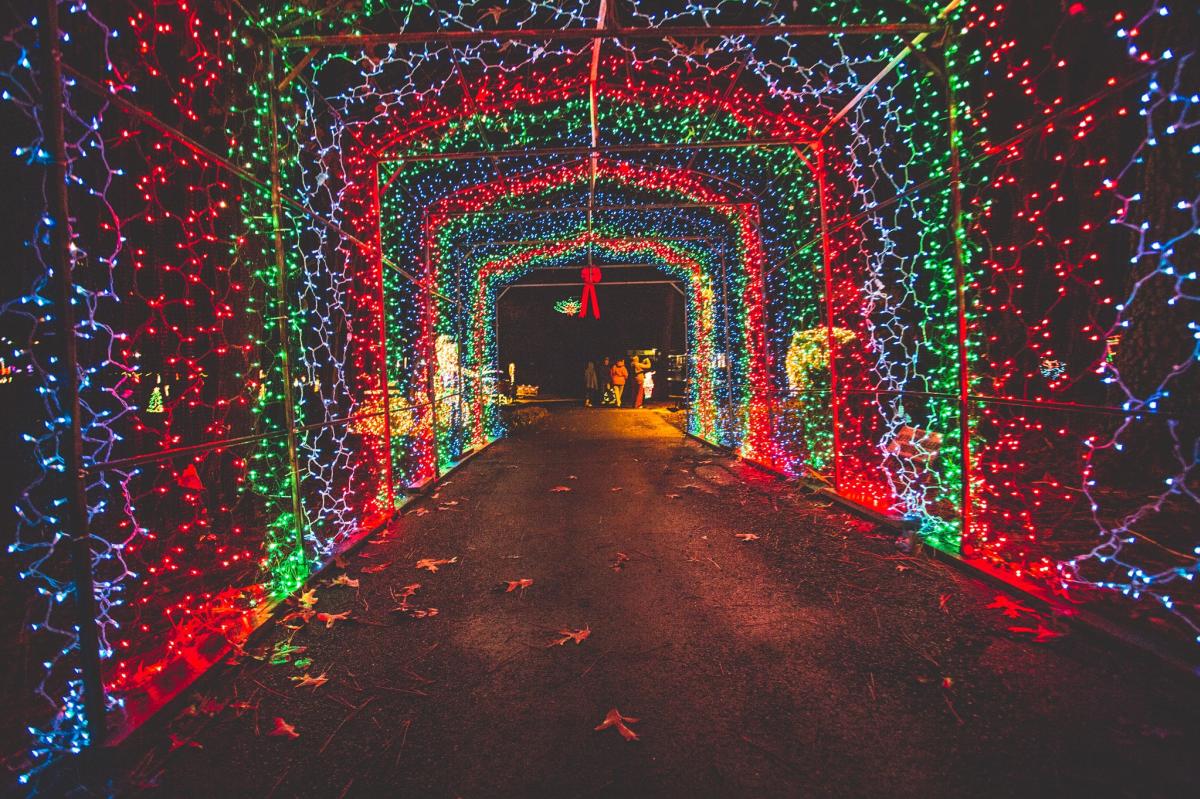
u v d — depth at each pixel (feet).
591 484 25.07
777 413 25.68
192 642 10.45
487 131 20.92
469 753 7.58
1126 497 17.17
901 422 19.94
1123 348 19.01
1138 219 18.57
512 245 35.76
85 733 7.77
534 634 10.91
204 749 7.77
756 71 16.98
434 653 10.27
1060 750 7.20
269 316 19.45
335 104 18.47
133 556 15.46
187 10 13.12
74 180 8.21
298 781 7.15
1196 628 9.18
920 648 9.75
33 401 14.20
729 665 9.51
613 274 71.31
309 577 13.28
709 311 35.88
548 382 91.35
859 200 26.68
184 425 18.57
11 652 10.68
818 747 7.45
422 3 14.48
